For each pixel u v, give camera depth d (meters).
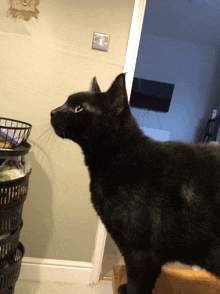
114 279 1.00
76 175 1.40
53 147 1.35
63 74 1.28
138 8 1.23
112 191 0.65
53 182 1.39
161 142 0.73
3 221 0.87
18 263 1.02
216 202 0.57
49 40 1.24
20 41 1.23
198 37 4.36
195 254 0.63
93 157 0.73
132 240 0.63
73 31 1.24
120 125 0.70
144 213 0.60
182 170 0.61
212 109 4.93
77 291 1.45
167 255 0.65
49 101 1.30
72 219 1.46
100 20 1.24
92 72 1.29
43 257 1.49
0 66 1.24
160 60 4.74
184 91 4.86
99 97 0.72
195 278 1.02
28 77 1.27
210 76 4.82
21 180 0.88
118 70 1.30
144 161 0.65
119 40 1.27
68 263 1.50
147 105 4.69
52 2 1.21
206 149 0.67
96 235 1.47
